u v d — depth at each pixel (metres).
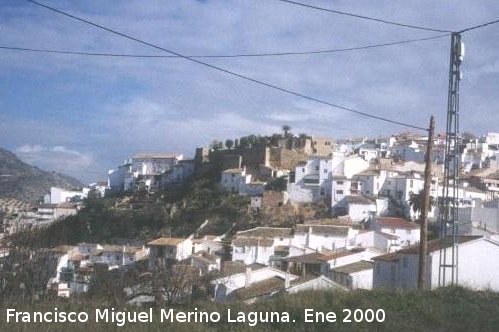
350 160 103.06
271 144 126.56
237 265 47.25
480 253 35.47
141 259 66.62
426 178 24.86
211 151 126.94
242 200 101.44
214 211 98.69
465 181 102.00
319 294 17.67
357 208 92.62
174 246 67.50
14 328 11.34
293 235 75.12
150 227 96.75
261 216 94.25
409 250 37.97
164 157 138.38
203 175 118.06
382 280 40.91
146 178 129.12
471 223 56.84
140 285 27.11
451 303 17.22
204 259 58.66
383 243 73.44
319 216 95.25
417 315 15.50
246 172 113.81
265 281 38.31
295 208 97.25
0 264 19.31
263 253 70.00
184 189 113.00
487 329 14.46
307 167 103.88
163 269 27.69
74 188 145.12
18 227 22.89
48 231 23.31
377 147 137.75
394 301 16.95
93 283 25.55
